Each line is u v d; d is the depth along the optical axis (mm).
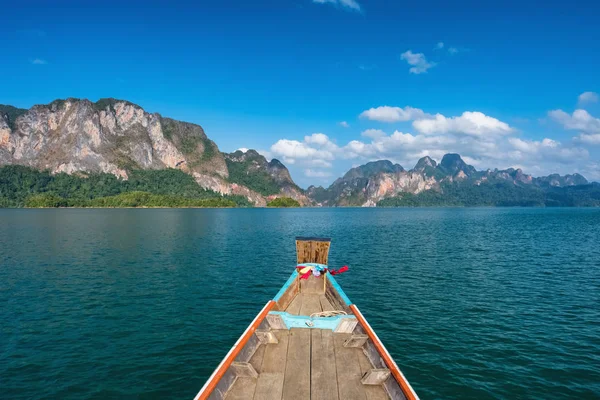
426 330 15523
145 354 13227
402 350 13562
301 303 12125
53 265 28922
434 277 25547
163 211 159625
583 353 13430
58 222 77812
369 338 8094
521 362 12719
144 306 18609
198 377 11719
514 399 10586
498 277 25609
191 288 22141
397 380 6277
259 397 6250
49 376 11703
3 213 124438
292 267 28781
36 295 20484
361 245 42656
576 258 33688
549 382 11469
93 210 164375
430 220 102188
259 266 29094
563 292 21672
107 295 20547
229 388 6430
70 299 19750
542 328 15859
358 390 6492
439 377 11703
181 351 13484
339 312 10008
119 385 11242
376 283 23688
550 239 49375
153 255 34094
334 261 31859
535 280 24781
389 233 58844
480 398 10633
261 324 8844
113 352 13367
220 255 34375
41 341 14297
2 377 11633
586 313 17891
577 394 10852
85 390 10969
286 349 8023
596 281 24547
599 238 50781
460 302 19562
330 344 8281
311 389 6496
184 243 43312
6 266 28484
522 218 114500
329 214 156500
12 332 15164
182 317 17047
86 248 38281
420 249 39344
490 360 12844
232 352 7176
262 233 57281
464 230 64812
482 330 15562
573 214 152750
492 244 43844
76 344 14031
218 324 16172
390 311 18000
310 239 15906
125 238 47750
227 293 21125
